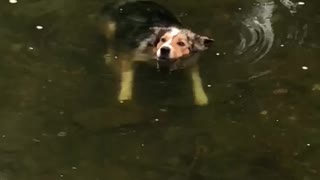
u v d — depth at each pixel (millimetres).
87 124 2074
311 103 2176
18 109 2127
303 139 2045
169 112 2133
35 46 2416
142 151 1981
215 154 1981
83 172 1910
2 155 1964
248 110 2145
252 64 2354
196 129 2066
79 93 2197
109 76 2279
